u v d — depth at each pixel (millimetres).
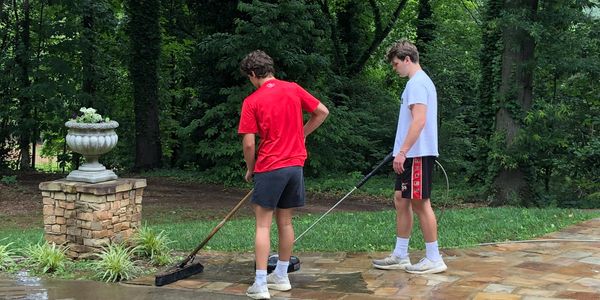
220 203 10578
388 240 5555
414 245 5301
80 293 4016
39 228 7922
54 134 16656
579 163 11477
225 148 12836
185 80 18875
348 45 18078
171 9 17359
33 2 15852
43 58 15367
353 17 18172
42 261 4734
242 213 9453
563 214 6824
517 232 5770
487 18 13031
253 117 3771
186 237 6145
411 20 18609
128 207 5172
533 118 9906
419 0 17984
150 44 14906
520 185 10469
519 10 9930
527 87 10289
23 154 15992
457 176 14516
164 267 4828
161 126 17531
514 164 10070
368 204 11023
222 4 14094
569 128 11320
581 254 4809
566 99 11812
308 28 13234
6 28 15617
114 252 4605
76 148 4910
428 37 17594
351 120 14680
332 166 14508
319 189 12555
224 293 3928
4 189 11648
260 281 3789
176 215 9188
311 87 13781
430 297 3699
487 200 10727
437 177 14305
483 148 12305
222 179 13164
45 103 15312
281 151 3787
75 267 4738
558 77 11391
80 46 15469
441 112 15102
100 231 4840
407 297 3719
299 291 3938
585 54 10734
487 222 6320
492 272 4277
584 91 11742
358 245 5410
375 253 5105
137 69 14898
